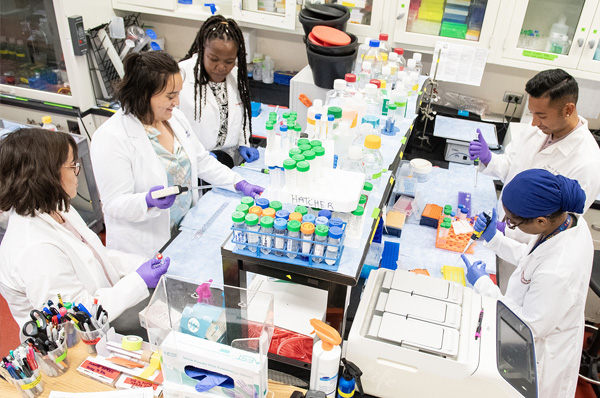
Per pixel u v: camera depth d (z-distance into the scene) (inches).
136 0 124.3
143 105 68.0
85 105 121.0
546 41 105.9
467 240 81.4
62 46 112.7
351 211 49.3
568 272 54.8
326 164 53.9
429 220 87.8
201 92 90.4
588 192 75.8
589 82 109.0
